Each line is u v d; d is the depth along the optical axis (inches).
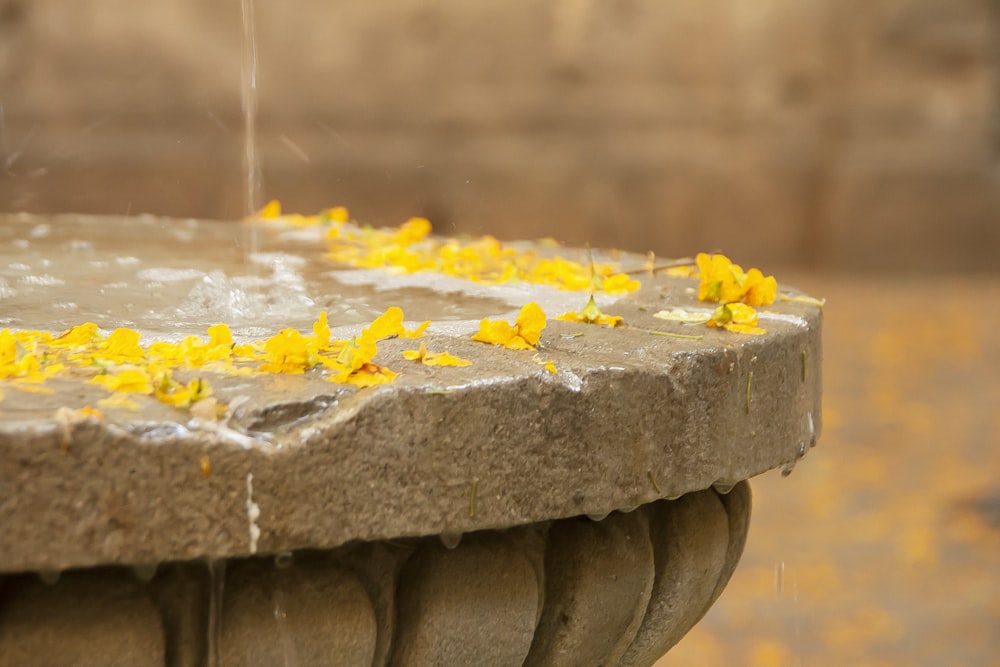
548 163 734.5
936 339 569.0
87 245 189.6
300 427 88.4
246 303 137.9
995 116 762.2
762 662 264.7
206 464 84.0
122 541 82.3
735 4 746.2
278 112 698.8
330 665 95.7
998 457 400.5
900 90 756.0
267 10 690.8
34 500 80.0
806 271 751.7
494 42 729.6
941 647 272.7
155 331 117.0
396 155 715.4
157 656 89.9
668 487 106.6
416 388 91.8
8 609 87.3
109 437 81.4
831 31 750.5
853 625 282.8
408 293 146.5
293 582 95.2
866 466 389.1
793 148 753.6
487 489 95.4
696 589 121.9
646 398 103.5
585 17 737.0
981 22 751.7
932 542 330.3
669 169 747.4
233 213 685.9
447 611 100.4
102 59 660.1
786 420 120.5
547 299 141.2
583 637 112.0
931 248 759.7
